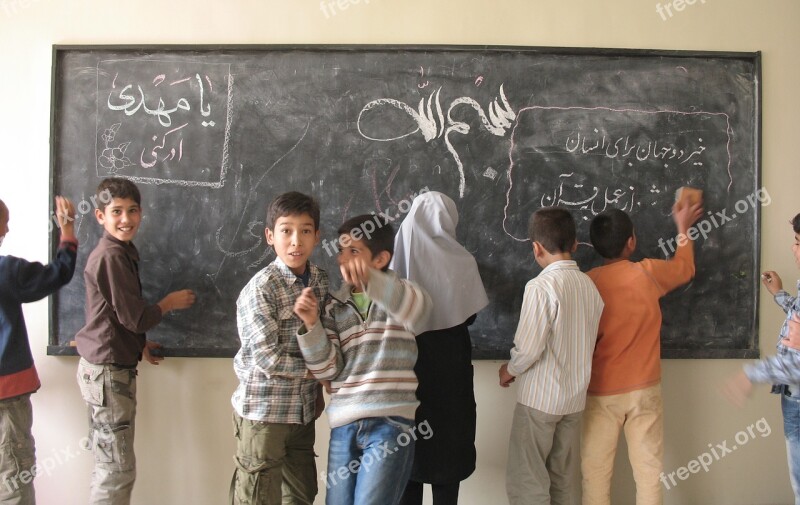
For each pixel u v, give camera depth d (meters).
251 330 1.61
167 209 2.22
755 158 2.25
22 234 2.24
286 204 1.65
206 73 2.21
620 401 1.93
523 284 2.25
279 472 1.70
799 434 1.79
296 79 2.21
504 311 2.25
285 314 1.65
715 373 2.30
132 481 2.03
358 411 1.60
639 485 1.95
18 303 1.97
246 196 2.22
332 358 1.60
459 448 1.82
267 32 2.23
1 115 2.23
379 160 2.23
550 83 2.23
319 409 1.96
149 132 2.21
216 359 2.25
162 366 2.26
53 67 2.19
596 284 1.98
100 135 2.21
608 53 2.22
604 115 2.24
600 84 2.23
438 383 1.81
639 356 1.94
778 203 2.27
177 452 2.27
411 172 2.23
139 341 2.05
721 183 2.26
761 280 2.26
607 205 2.25
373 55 2.21
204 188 2.22
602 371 1.95
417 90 2.22
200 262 2.23
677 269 2.08
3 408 1.94
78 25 2.22
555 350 1.82
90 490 2.20
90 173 2.21
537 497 1.87
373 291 1.60
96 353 1.96
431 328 1.84
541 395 1.84
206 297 2.23
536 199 2.24
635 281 1.95
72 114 2.21
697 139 2.25
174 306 2.14
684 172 2.25
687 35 2.26
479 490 2.29
